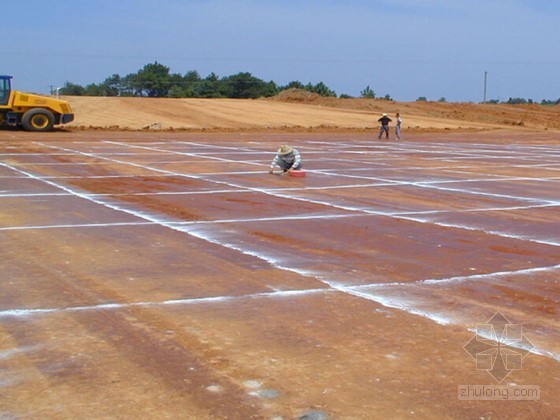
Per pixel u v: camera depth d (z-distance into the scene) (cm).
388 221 1399
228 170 2286
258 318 783
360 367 650
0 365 644
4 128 4475
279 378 623
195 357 668
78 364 648
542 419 558
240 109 6444
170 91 11194
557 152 3556
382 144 3938
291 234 1249
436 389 607
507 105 9144
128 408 563
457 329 759
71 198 1623
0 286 892
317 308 822
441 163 2752
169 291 881
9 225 1286
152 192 1752
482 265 1044
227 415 554
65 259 1036
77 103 5894
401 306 836
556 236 1273
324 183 2000
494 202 1692
